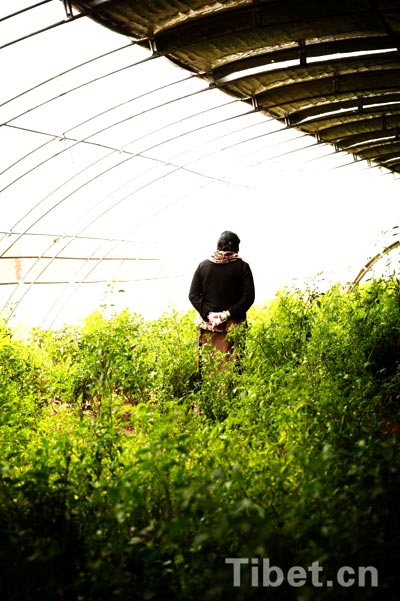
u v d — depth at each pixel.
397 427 5.55
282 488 3.71
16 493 3.76
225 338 7.54
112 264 20.94
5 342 8.56
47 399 7.81
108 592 3.17
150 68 11.14
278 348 7.46
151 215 20.33
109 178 15.88
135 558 3.32
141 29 9.54
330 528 3.00
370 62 12.13
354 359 6.79
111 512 3.55
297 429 4.60
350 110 16.41
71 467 4.24
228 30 9.96
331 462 3.80
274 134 17.98
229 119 15.09
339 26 10.05
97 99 11.73
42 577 3.07
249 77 12.24
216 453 4.32
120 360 6.65
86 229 17.59
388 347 7.71
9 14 8.07
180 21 9.49
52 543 3.14
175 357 7.70
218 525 3.26
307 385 5.68
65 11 8.41
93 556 3.30
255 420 5.03
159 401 7.01
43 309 17.67
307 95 14.35
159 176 17.88
